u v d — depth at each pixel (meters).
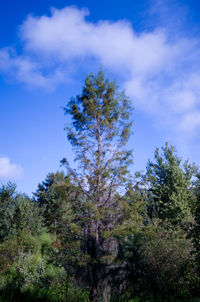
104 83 10.43
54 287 8.88
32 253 12.85
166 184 17.28
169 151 18.25
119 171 8.98
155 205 16.88
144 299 7.75
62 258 8.51
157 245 8.50
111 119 10.13
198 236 8.13
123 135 9.88
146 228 8.93
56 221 9.21
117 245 8.54
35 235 15.91
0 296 8.72
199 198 8.62
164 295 7.84
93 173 9.18
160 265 8.18
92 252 8.25
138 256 8.45
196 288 7.86
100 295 7.80
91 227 8.55
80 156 9.43
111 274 8.14
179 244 8.70
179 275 8.19
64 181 9.09
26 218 16.14
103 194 8.96
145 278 8.20
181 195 15.80
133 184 8.76
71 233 8.59
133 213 8.43
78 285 8.38
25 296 8.86
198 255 8.01
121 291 8.02
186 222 9.31
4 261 11.66
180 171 17.14
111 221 8.59
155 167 18.09
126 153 9.50
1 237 14.84
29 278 9.77
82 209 8.66
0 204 16.16
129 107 10.49
